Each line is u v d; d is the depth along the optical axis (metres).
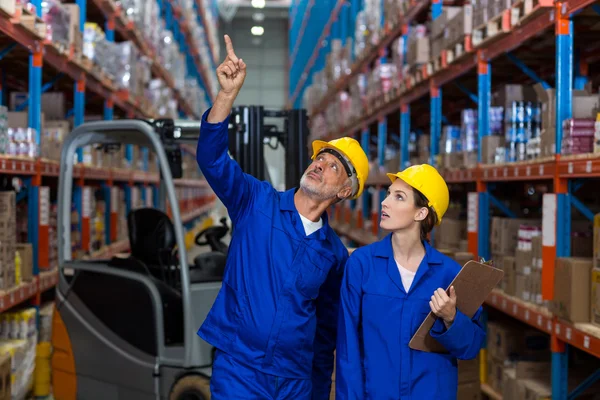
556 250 3.80
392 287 2.38
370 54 9.73
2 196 4.51
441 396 2.36
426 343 2.33
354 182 2.59
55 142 5.83
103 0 7.18
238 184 2.63
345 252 2.71
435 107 6.57
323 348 2.83
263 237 2.58
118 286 4.34
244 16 33.19
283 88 33.44
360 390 2.36
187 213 16.05
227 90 2.45
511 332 4.65
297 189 2.71
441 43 6.15
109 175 7.66
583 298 3.53
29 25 4.75
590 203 4.87
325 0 17.17
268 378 2.52
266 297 2.53
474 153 5.36
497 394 4.72
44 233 5.33
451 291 2.25
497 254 4.87
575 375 4.24
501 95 5.22
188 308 4.01
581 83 5.34
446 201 2.45
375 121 10.65
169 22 13.42
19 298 4.70
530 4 4.08
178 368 4.07
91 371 4.48
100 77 6.89
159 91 10.34
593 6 3.77
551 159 3.85
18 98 6.50
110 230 7.85
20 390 4.59
